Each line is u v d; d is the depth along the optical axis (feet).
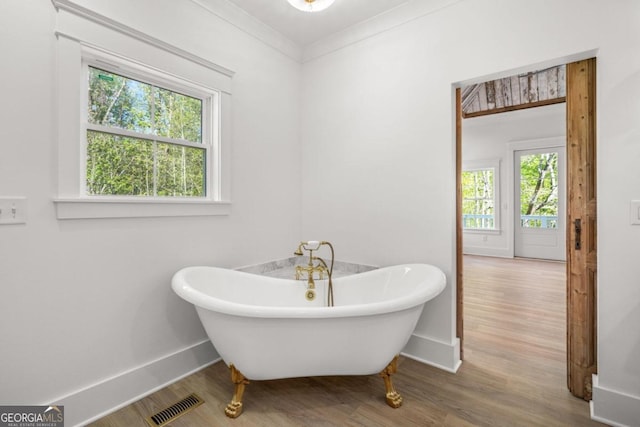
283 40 8.44
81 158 5.08
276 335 4.75
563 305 10.23
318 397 5.56
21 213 4.35
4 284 4.23
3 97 4.20
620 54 4.84
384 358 5.17
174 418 5.03
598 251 5.03
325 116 8.70
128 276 5.52
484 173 20.15
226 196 7.09
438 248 6.75
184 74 6.23
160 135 6.20
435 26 6.75
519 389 5.74
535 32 5.60
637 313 4.75
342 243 8.36
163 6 5.92
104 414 5.11
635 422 4.70
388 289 6.81
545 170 18.04
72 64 4.77
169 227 6.12
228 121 7.13
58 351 4.72
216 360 6.89
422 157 6.97
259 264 7.97
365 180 7.90
